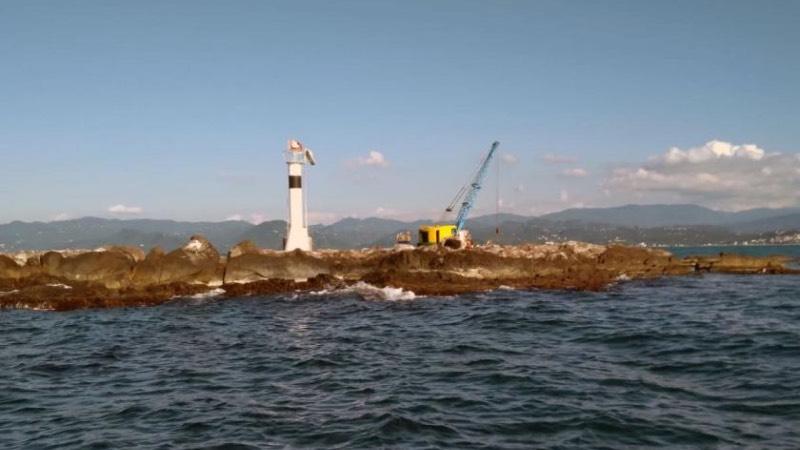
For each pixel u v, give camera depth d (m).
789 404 16.34
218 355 26.22
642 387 18.53
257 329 34.03
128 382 21.39
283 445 14.28
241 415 16.80
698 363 21.61
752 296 47.69
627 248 74.12
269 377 21.61
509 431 14.80
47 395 19.70
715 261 76.19
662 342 26.03
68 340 31.56
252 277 56.62
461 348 26.03
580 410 16.27
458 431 14.88
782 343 24.97
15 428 16.20
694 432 14.38
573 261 66.12
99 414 17.34
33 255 59.09
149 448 14.32
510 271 59.44
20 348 29.19
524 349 25.42
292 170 66.69
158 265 54.81
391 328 33.25
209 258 56.97
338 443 14.30
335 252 68.44
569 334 29.19
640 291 52.59
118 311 44.94
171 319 39.53
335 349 26.86
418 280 56.06
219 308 45.16
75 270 53.56
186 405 18.03
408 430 15.00
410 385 19.69
